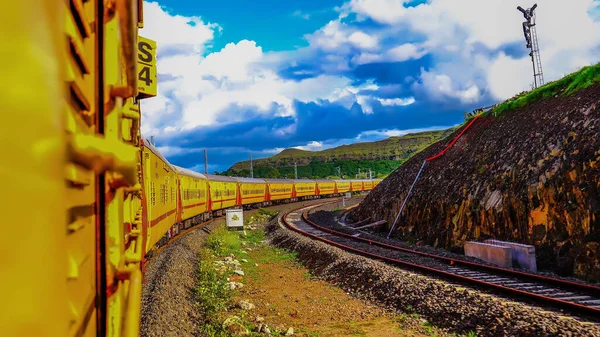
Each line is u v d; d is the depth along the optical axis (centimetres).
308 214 3828
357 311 1033
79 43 151
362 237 2305
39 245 104
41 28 111
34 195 102
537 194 1427
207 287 1205
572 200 1294
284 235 2358
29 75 102
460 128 2678
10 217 94
